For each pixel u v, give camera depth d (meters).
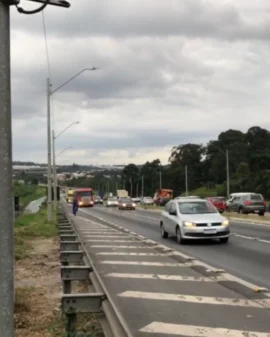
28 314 8.47
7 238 3.85
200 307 8.73
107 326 5.86
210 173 135.38
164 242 21.02
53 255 16.80
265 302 9.09
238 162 130.25
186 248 18.42
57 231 25.83
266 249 17.78
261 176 93.94
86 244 19.47
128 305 8.90
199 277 11.76
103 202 114.25
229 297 9.52
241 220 35.72
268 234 23.83
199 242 20.45
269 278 11.76
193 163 146.88
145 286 10.66
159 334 7.06
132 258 15.22
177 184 146.00
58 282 11.65
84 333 6.68
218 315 8.14
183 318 7.95
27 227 27.95
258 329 7.29
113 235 24.05
